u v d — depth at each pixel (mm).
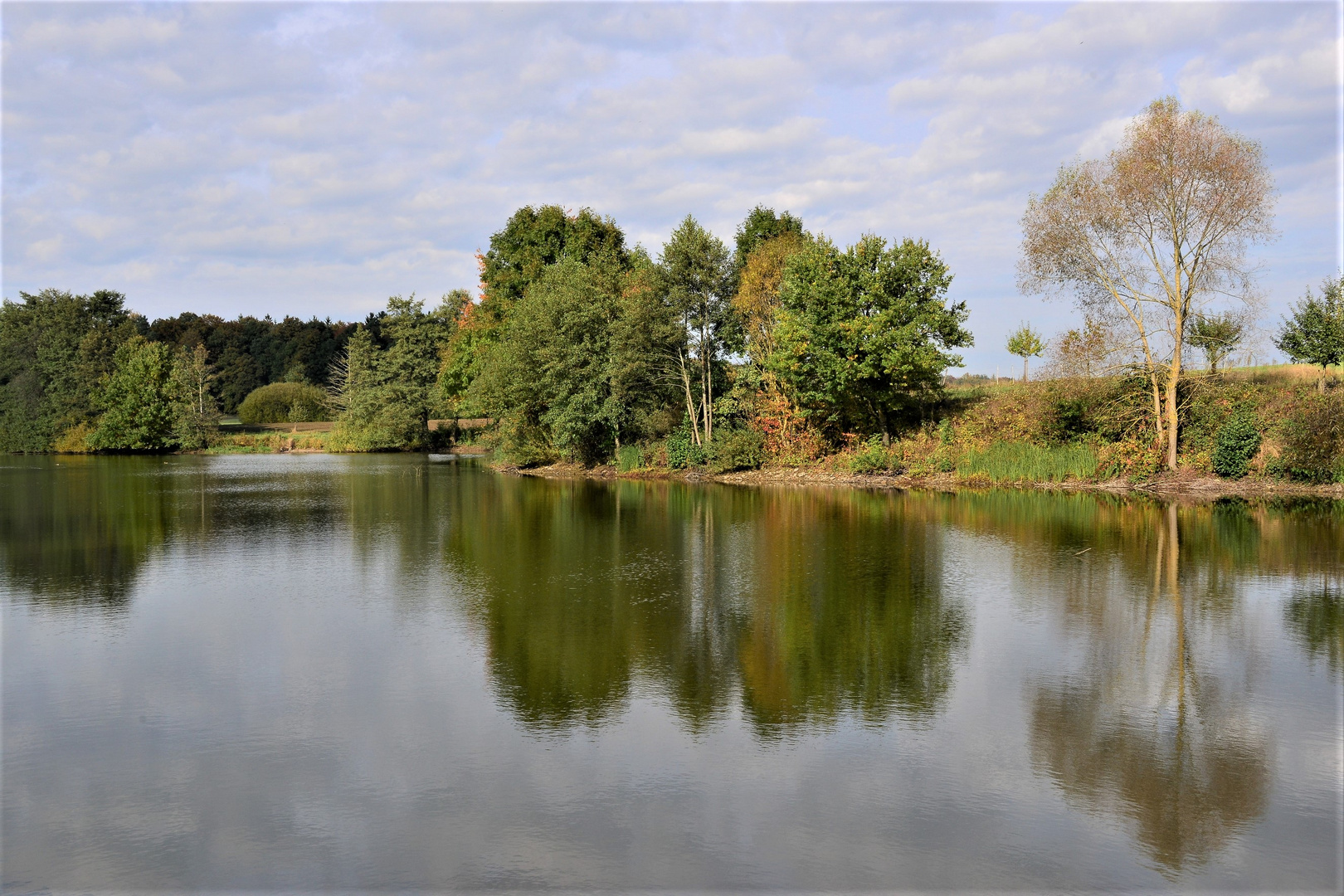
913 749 8188
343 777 7723
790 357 35469
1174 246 29750
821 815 7008
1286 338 35688
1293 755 8008
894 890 5988
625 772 7766
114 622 12859
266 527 23219
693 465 40062
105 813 7137
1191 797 7254
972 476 33000
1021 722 8797
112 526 23547
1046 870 6234
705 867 6285
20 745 8445
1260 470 29141
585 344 42156
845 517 23875
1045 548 18281
